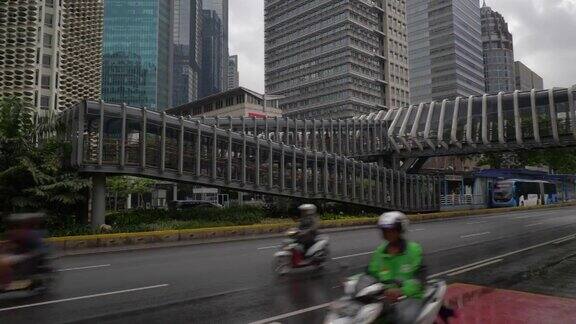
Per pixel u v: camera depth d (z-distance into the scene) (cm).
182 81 19738
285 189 3139
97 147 2223
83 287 927
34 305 771
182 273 1091
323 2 13975
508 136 4100
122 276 1060
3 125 2106
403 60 14875
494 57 19575
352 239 1875
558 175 6419
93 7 6556
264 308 746
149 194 7938
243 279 1004
